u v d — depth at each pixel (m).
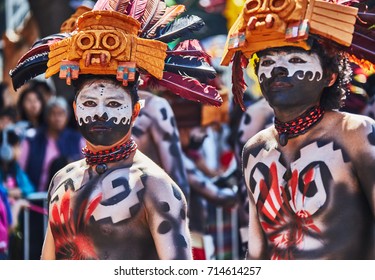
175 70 9.13
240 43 8.60
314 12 8.43
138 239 8.70
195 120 13.38
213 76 9.10
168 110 11.85
